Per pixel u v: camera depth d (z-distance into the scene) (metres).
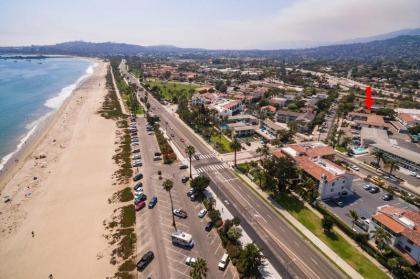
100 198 88.94
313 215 78.88
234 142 107.88
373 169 108.69
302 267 60.28
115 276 58.72
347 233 70.44
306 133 149.00
